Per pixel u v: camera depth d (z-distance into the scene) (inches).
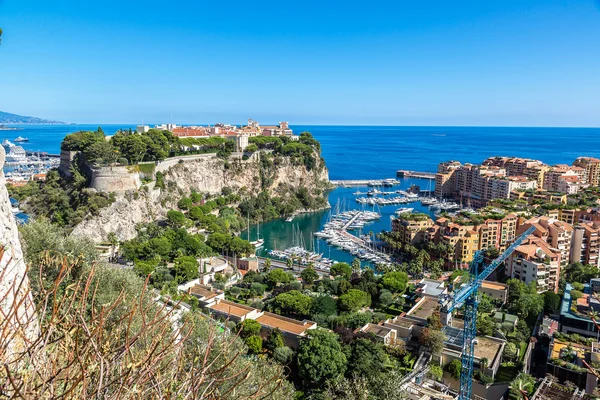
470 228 5664.4
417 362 3004.4
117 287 1727.4
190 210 6776.6
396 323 3457.2
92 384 517.7
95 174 5885.8
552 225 5275.6
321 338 2760.8
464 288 3646.7
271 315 3444.9
